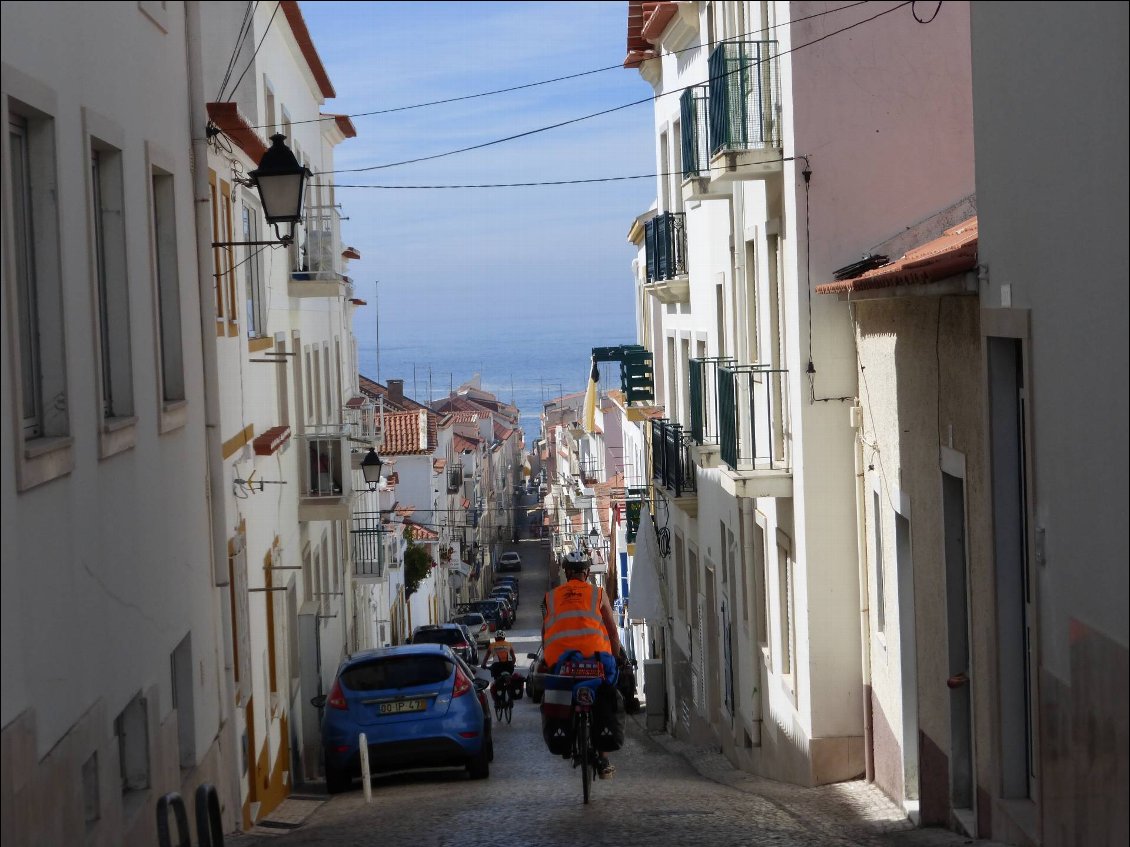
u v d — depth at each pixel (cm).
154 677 986
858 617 1428
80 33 828
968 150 1403
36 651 689
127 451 928
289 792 1888
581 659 1191
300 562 2177
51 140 756
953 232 1320
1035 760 848
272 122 2134
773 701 1670
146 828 927
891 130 1403
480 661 4053
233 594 1434
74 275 793
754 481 1485
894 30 1398
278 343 2067
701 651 2295
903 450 1199
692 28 2123
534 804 1245
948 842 962
